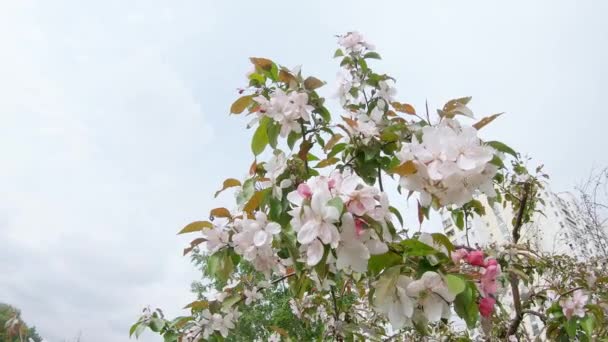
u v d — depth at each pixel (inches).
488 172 59.6
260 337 438.0
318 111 94.7
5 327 154.4
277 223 77.9
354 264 56.7
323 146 98.0
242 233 80.0
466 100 83.9
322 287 88.4
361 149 90.3
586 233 216.2
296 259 74.7
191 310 123.0
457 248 65.8
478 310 58.7
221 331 117.8
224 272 85.4
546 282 167.3
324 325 146.1
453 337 149.8
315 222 55.8
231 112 97.7
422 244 55.7
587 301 126.8
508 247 147.9
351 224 56.4
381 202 59.0
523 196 174.7
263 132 92.5
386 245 57.6
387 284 55.3
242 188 91.4
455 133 60.4
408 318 56.1
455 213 118.7
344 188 58.1
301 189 59.4
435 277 54.5
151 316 124.9
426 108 87.8
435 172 58.0
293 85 94.9
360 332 111.6
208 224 87.4
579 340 137.1
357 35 128.2
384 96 119.8
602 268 177.2
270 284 103.4
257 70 98.7
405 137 90.3
